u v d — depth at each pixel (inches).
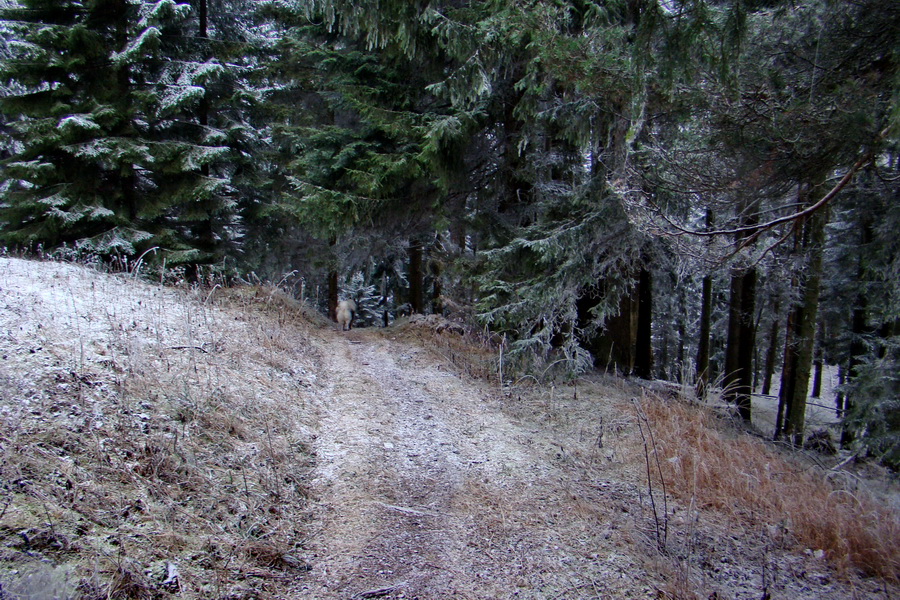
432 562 144.2
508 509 180.7
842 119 152.8
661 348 933.2
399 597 127.3
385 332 506.6
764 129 170.9
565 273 321.7
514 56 320.2
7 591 87.0
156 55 474.0
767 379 816.3
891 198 211.9
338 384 311.3
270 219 643.5
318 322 514.0
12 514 107.8
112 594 98.3
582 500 191.9
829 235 497.4
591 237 313.9
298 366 316.5
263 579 125.4
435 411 281.9
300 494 173.6
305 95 654.5
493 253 346.9
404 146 431.5
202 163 470.9
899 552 163.8
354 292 1002.7
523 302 327.9
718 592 142.8
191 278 512.7
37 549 101.3
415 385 326.6
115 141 433.4
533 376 346.3
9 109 438.6
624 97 225.8
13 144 501.4
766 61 186.1
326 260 639.8
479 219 441.4
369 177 429.4
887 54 155.2
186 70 479.5
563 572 145.0
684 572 149.3
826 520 181.2
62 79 454.3
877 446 373.7
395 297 1007.0
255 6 568.7
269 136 658.2
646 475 222.1
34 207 444.8
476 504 182.2
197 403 200.1
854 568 162.1
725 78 160.6
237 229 637.9
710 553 164.7
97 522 118.3
